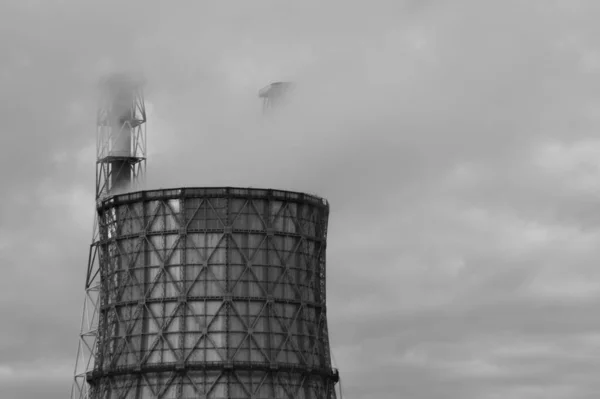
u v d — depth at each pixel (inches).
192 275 4212.6
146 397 4173.2
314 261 4411.9
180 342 4165.8
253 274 4229.8
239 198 4271.7
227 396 4121.6
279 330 4229.8
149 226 4281.5
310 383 4284.0
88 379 4384.8
